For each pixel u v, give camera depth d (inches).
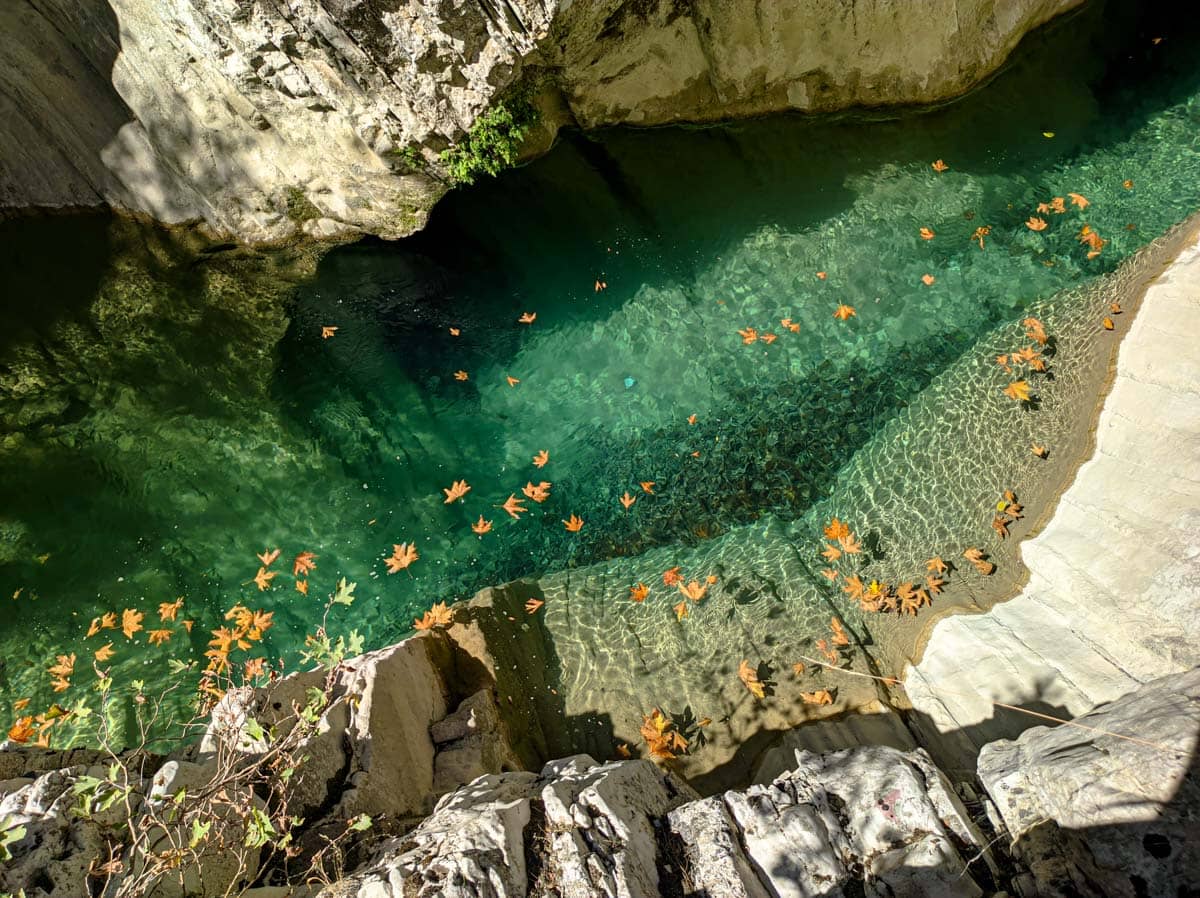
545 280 331.3
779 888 110.7
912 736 167.3
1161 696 114.3
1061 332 222.7
